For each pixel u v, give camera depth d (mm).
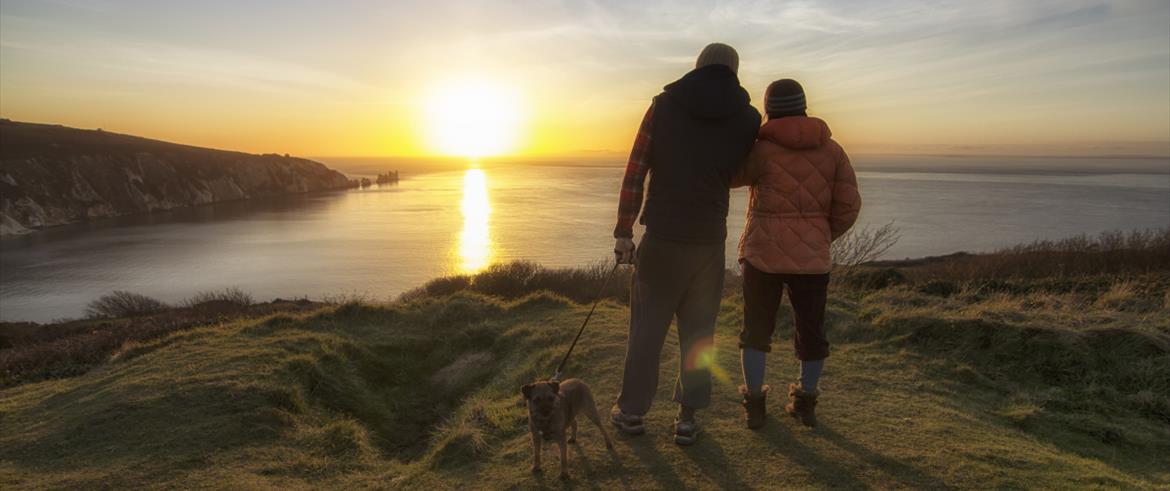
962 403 4887
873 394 4863
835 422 4199
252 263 81688
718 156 3391
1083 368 5555
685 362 3795
